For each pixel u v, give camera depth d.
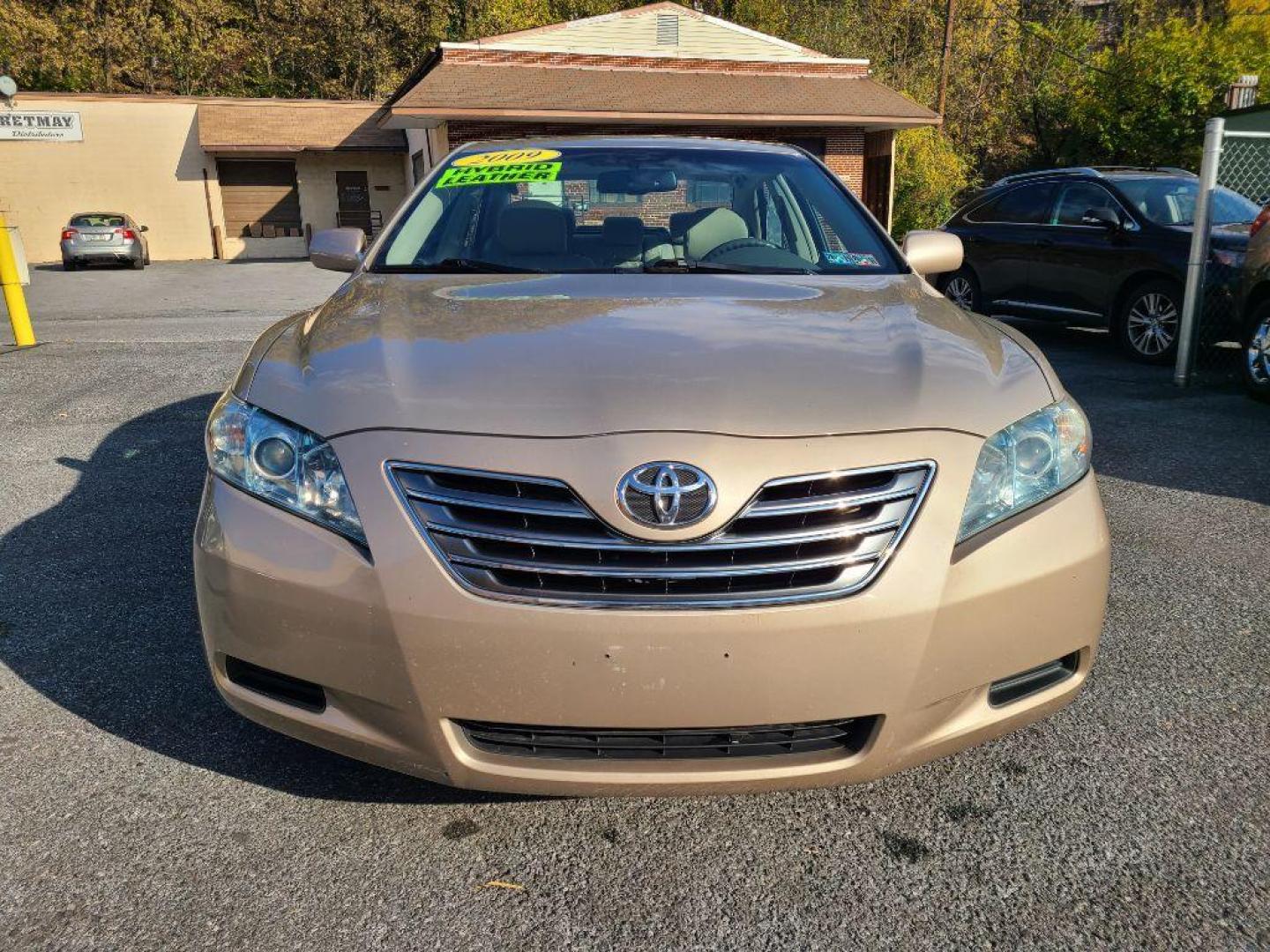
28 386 6.89
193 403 6.33
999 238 9.43
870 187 22.30
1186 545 3.90
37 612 3.21
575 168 3.37
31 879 1.95
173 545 3.84
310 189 31.33
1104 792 2.25
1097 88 29.11
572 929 1.83
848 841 2.09
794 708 1.77
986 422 1.96
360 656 1.80
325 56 41.47
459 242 3.10
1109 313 8.35
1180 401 6.61
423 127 21.62
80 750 2.40
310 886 1.94
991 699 1.98
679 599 1.73
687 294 2.60
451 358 2.07
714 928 1.83
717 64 21.86
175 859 2.01
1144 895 1.91
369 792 2.25
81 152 29.56
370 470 1.83
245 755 2.39
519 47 20.92
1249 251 6.54
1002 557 1.89
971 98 34.03
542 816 2.17
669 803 2.23
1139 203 8.34
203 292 16.83
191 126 30.17
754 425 1.84
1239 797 2.23
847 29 32.03
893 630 1.78
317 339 2.29
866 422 1.88
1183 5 35.69
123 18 39.34
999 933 1.82
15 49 36.69
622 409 1.85
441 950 1.77
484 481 1.79
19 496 4.45
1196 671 2.84
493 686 1.76
